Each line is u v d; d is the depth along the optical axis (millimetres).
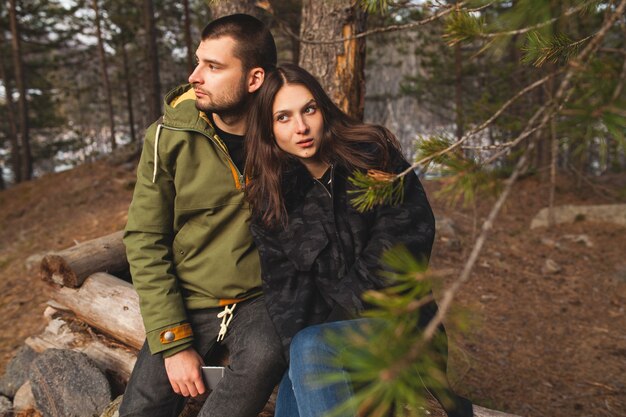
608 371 3811
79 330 2869
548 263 5766
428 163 1010
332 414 717
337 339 830
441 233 6047
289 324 1672
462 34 957
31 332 4660
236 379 1700
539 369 3789
